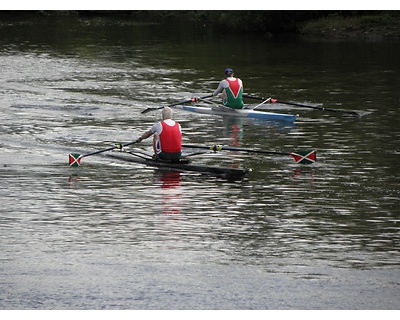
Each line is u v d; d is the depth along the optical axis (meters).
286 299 18.89
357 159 34.59
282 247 22.81
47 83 61.25
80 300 18.80
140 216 26.00
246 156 35.38
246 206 27.20
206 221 25.45
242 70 69.69
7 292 19.22
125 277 20.30
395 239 23.53
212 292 19.33
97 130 41.62
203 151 36.31
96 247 22.78
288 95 54.81
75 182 30.52
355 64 72.56
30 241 23.30
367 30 104.56
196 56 82.25
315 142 38.53
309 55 81.44
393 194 28.77
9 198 28.14
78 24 128.25
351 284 19.83
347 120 44.75
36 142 38.12
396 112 47.22
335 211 26.56
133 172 32.19
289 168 32.91
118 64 75.12
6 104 50.34
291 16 113.25
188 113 47.94
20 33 109.88
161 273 20.59
